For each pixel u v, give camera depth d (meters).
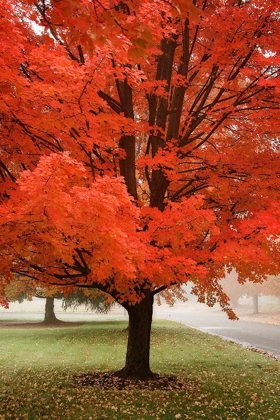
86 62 3.84
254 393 6.81
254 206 6.91
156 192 7.59
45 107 4.44
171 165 5.78
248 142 7.29
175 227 5.08
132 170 7.29
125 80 6.32
